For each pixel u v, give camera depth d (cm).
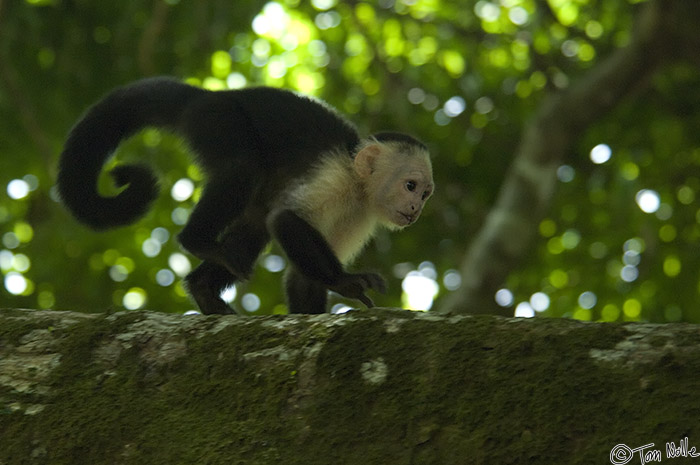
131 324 476
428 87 1781
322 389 424
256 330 454
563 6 1783
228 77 1723
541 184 1441
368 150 802
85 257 1717
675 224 1733
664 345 384
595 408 378
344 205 799
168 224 1730
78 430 441
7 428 450
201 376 446
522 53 1748
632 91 1474
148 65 1477
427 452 393
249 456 414
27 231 1745
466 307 1355
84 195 796
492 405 393
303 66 1795
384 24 1775
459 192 1784
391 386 414
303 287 779
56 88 1538
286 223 730
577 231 1791
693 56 1422
